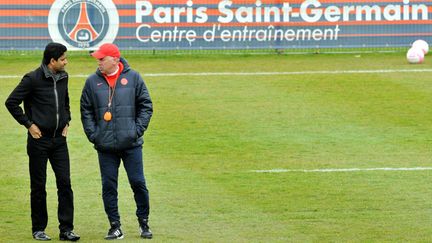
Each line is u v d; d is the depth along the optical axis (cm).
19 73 6994
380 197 3847
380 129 5297
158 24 7738
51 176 4256
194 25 7775
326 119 5556
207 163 4519
